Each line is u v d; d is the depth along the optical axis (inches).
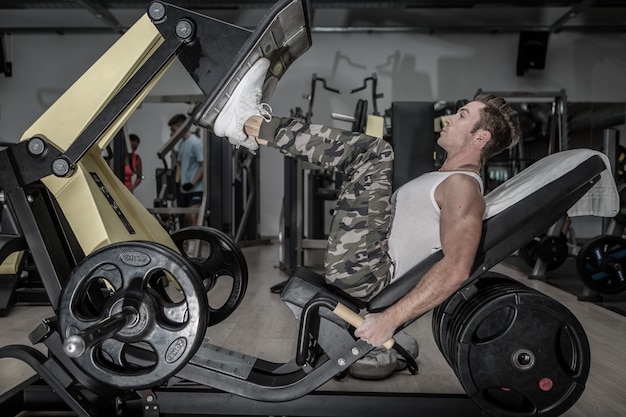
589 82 309.3
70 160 59.9
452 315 66.4
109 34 316.5
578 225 296.4
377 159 58.8
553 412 59.7
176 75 310.5
